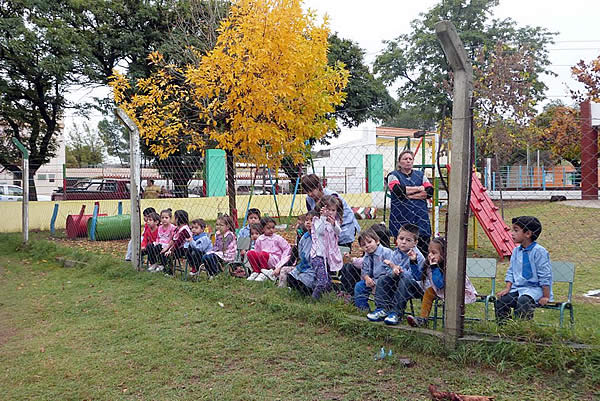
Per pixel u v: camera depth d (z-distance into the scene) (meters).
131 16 18.20
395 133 27.23
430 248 4.57
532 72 23.69
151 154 17.89
